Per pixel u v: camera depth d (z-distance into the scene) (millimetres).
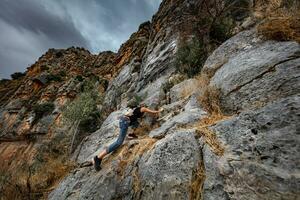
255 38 5629
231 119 3812
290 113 3045
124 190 4387
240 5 12672
